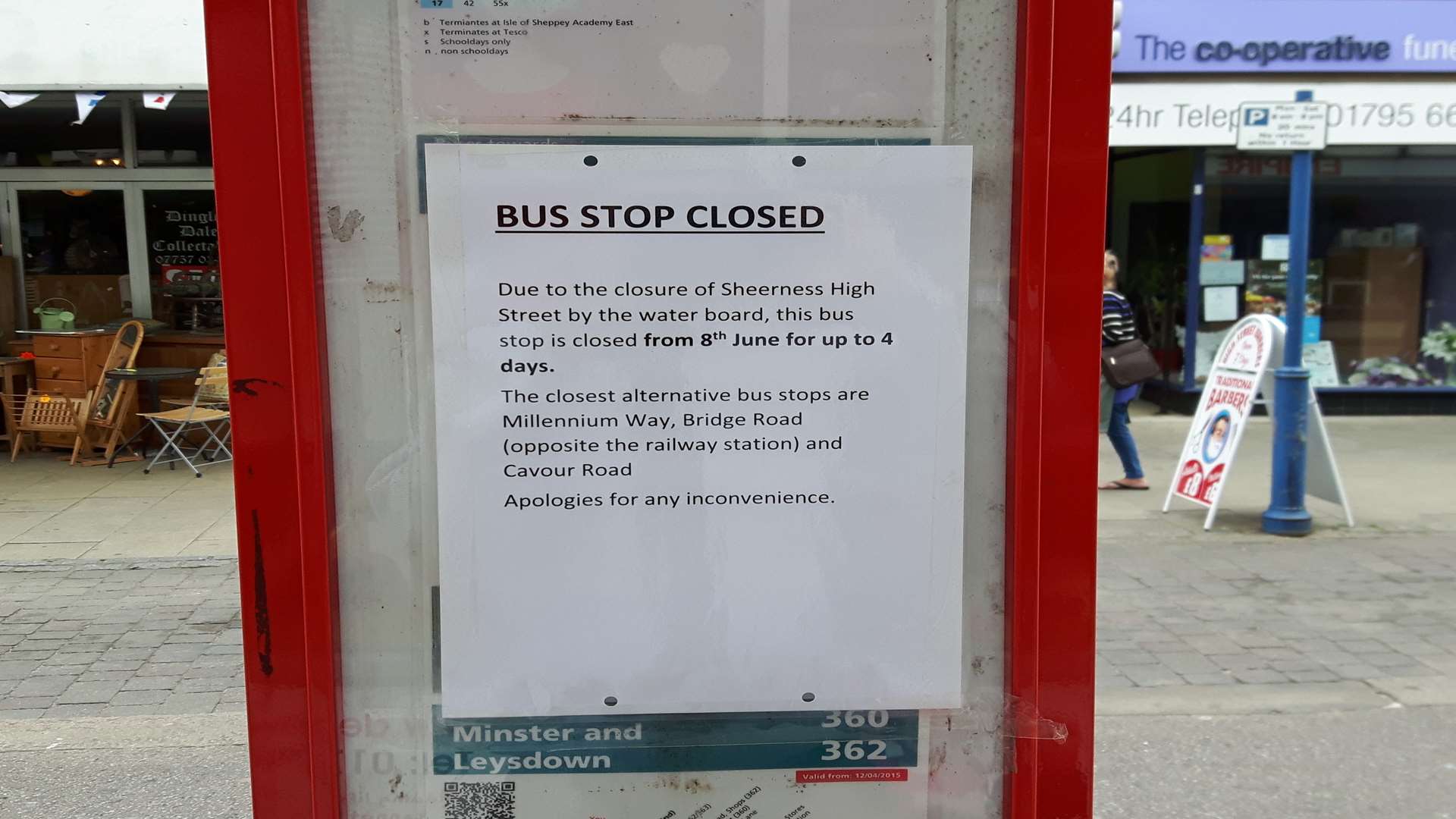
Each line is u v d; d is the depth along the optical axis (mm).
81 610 5668
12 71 7891
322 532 1362
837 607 1415
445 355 1354
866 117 1351
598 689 1414
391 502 1376
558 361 1363
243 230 1322
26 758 4090
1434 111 11281
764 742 1435
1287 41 11125
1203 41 11094
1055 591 1416
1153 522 7469
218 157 1311
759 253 1358
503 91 1325
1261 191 11633
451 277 1343
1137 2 10977
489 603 1395
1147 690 4676
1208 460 7484
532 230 1342
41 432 9422
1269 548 6816
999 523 1417
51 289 9898
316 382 1344
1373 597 5867
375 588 1387
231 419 1342
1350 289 11828
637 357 1366
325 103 1317
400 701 1405
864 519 1406
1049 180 1358
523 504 1384
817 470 1396
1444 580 6141
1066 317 1378
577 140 1332
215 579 6168
